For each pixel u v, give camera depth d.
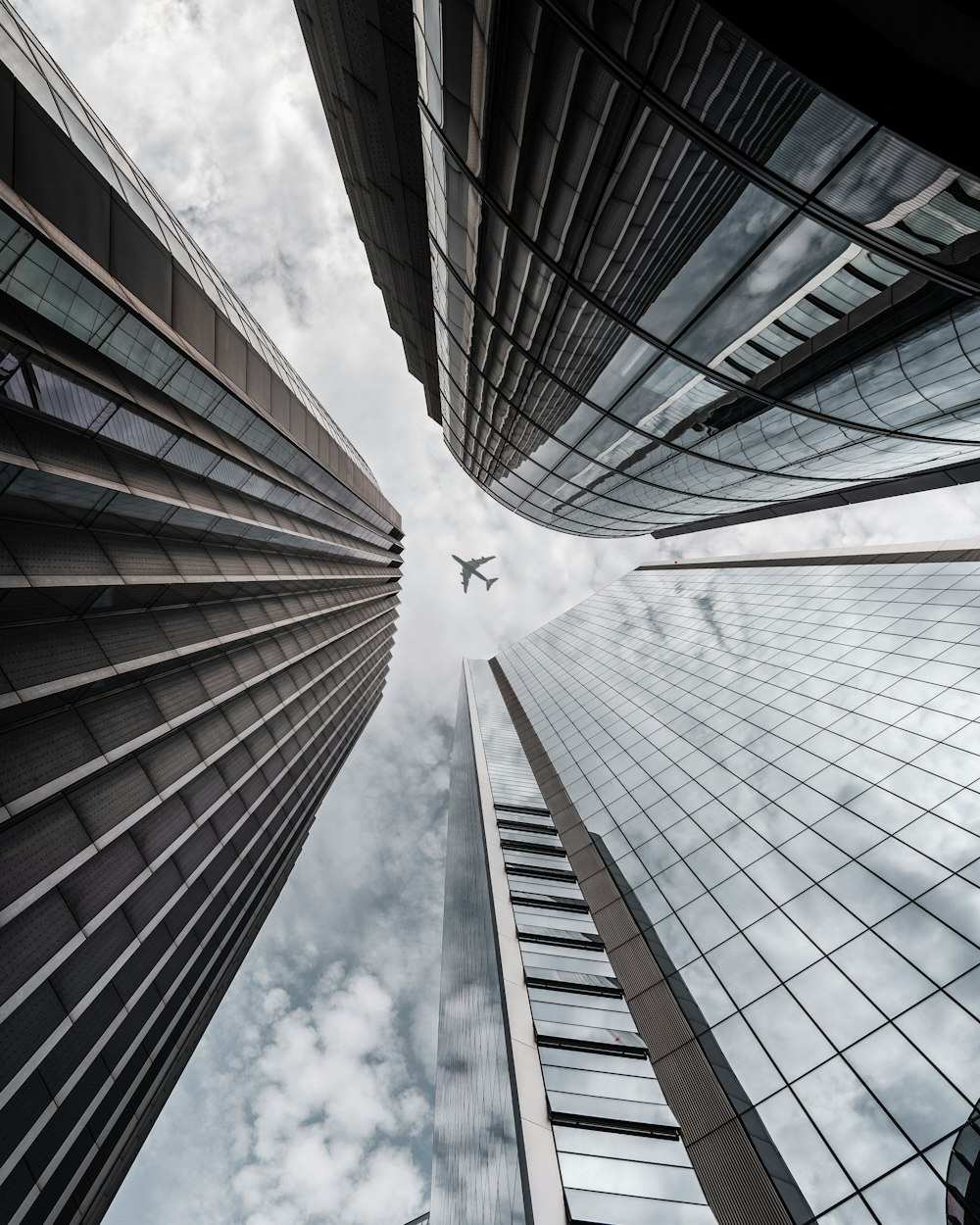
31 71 12.29
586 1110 15.46
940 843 17.02
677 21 7.30
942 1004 13.13
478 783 39.75
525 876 27.22
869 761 22.19
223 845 27.44
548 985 20.08
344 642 61.72
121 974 19.23
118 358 15.51
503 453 31.70
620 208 11.26
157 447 18.95
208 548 25.69
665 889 22.22
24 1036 14.68
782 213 9.50
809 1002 15.09
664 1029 17.23
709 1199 12.95
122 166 16.66
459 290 18.48
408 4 10.88
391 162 16.20
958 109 6.45
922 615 30.75
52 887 15.88
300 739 41.28
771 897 18.80
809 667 32.34
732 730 30.06
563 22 8.49
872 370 13.87
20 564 14.82
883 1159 11.45
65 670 16.58
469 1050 25.89
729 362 14.30
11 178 10.77
